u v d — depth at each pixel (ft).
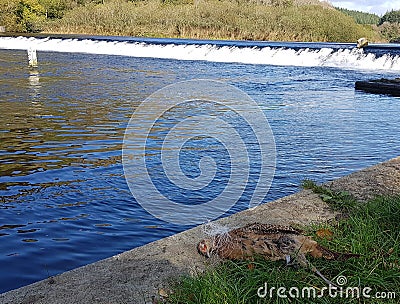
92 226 15.94
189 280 9.71
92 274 10.32
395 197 14.23
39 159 23.39
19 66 71.36
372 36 170.81
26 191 19.04
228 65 79.10
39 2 183.93
